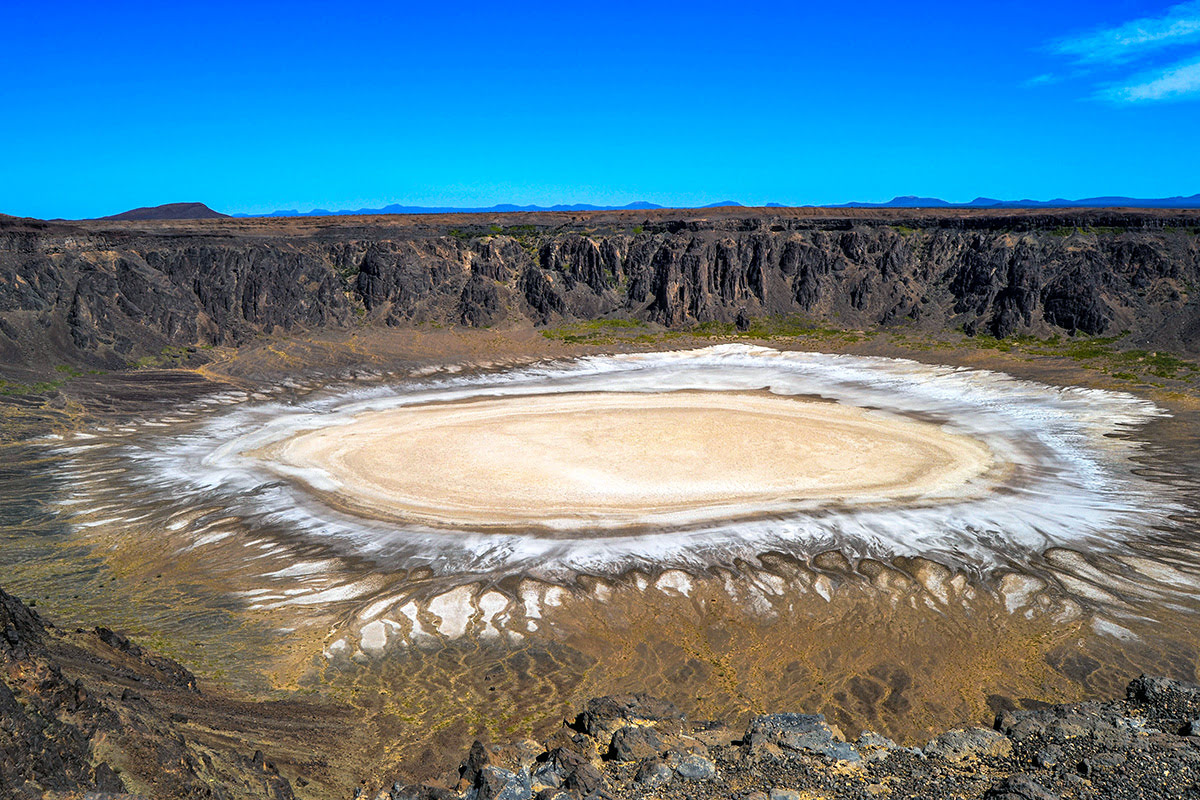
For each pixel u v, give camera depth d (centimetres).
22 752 1861
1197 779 2042
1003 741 2373
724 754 2367
